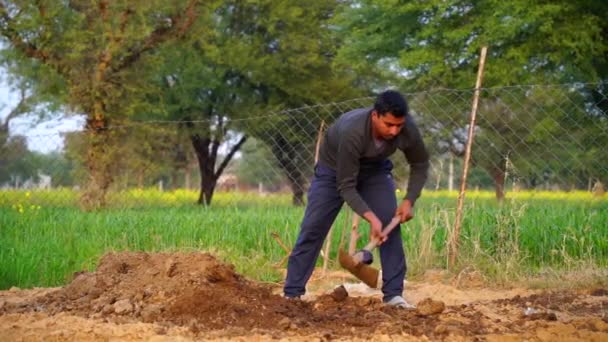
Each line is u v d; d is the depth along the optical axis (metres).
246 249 10.09
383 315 5.89
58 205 15.42
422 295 7.68
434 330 5.55
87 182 15.43
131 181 16.34
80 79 17.44
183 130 26.86
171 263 6.33
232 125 27.00
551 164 14.22
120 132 16.59
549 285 8.18
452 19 21.84
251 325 5.68
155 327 5.50
